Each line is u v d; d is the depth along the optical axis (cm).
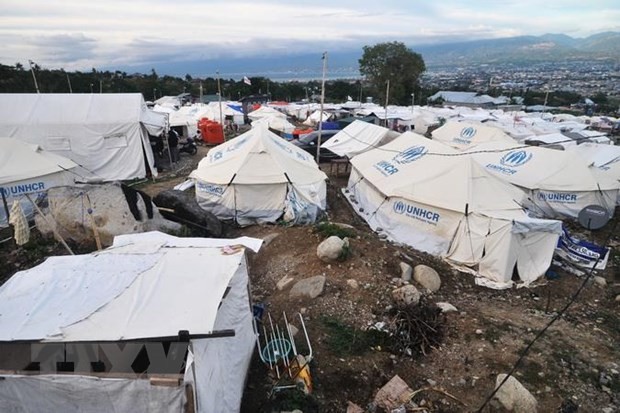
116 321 436
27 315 443
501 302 879
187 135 2827
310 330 707
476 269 1016
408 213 1187
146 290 486
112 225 1034
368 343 686
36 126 1638
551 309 855
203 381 422
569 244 1094
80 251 1014
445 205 1081
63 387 408
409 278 893
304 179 1347
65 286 493
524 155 1605
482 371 642
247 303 625
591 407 586
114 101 1795
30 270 532
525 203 1458
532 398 577
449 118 3881
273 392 564
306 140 2281
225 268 538
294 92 7731
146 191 1591
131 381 399
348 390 600
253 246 620
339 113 4241
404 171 1319
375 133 1995
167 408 403
